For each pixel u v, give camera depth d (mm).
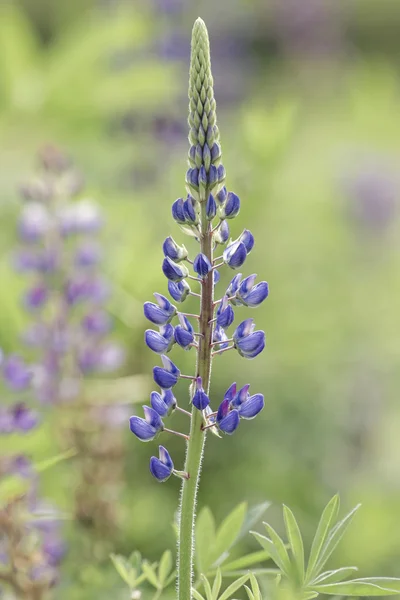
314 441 10609
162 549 8594
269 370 11328
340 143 17578
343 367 11836
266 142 10852
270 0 21656
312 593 4020
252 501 9617
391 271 14586
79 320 8977
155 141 12828
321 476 10273
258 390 11023
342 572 4070
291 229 14406
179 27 14180
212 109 3959
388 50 28500
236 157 11367
